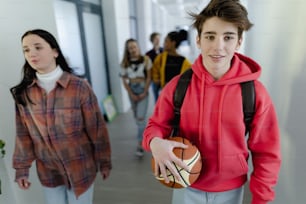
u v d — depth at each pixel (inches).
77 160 34.8
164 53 66.8
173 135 27.0
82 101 33.0
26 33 29.5
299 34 28.6
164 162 22.6
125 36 104.2
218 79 23.4
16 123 33.6
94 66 88.7
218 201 28.5
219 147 24.3
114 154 67.1
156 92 74.5
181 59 64.4
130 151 67.9
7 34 34.4
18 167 35.2
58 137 32.6
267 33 29.6
